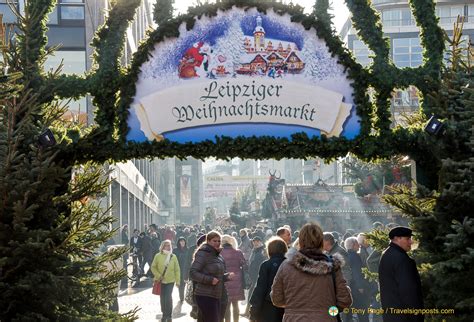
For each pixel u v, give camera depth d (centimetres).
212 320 1338
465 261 994
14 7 1154
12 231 980
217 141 1182
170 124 1192
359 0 1223
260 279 1081
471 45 1181
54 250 1004
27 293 1007
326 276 838
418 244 1174
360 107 1196
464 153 1128
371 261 1530
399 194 1154
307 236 852
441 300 1077
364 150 1198
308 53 1202
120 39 1206
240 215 5769
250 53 1198
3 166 992
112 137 1184
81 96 1194
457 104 1140
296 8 1198
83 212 1066
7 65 1120
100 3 3075
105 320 1091
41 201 1027
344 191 3403
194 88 1195
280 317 1079
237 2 1194
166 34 1191
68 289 1010
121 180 3919
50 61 3053
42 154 1034
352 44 5491
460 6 6284
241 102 1193
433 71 1211
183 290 2347
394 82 1208
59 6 3044
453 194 1045
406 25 6069
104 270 1120
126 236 3797
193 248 2277
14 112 1009
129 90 1188
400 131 1200
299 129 1196
